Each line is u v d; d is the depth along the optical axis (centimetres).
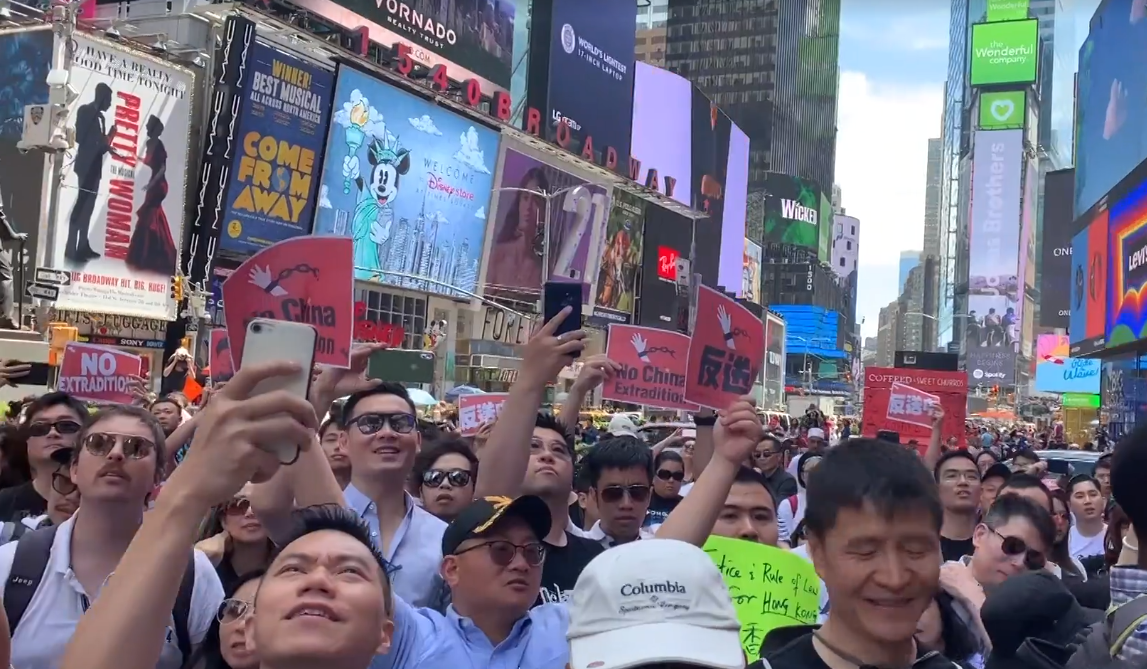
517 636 391
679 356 756
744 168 9194
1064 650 357
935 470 742
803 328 13875
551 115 5738
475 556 384
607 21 6328
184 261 3222
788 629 301
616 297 6406
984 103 15062
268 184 3491
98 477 419
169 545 230
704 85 15712
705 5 15862
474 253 4866
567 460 536
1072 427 5678
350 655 269
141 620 227
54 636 404
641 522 559
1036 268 17388
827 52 17300
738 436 407
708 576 259
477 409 1055
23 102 2753
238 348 449
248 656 361
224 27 3303
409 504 518
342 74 3797
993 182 14738
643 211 6788
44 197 2705
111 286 2902
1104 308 3009
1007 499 491
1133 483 287
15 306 1548
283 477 378
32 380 1269
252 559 501
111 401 882
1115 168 2892
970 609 420
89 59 2828
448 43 4706
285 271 456
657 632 245
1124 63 2817
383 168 4100
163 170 3066
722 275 8612
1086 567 685
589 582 258
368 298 4350
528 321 5431
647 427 2169
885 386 1148
